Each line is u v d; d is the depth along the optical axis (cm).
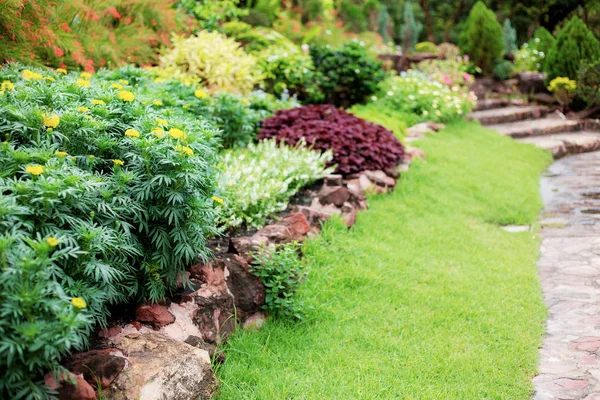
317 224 514
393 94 1062
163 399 268
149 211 309
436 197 667
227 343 353
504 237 600
